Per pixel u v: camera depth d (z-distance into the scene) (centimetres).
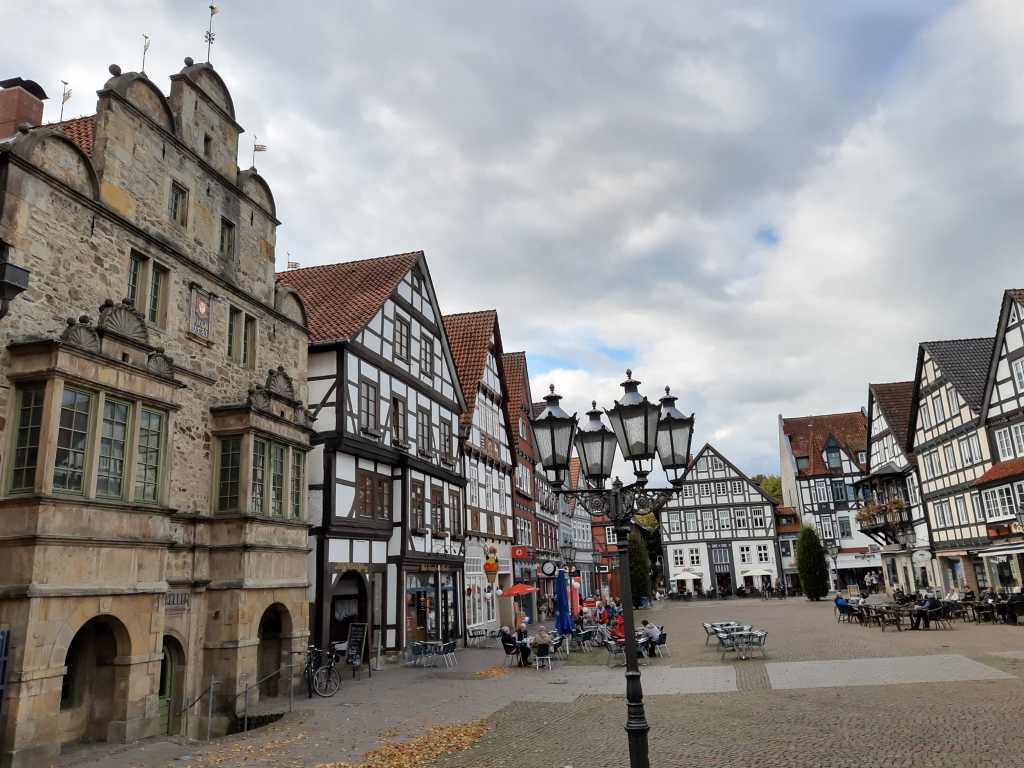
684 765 870
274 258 1694
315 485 1836
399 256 2456
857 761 845
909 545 4106
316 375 1920
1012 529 2900
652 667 1841
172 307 1316
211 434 1409
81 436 1039
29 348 997
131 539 1092
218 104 1526
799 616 3409
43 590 938
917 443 3953
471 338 3312
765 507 6244
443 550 2484
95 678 1091
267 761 952
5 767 877
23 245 1016
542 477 4425
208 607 1343
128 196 1232
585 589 5656
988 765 800
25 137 1039
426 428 2459
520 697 1429
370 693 1524
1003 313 3009
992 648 1797
